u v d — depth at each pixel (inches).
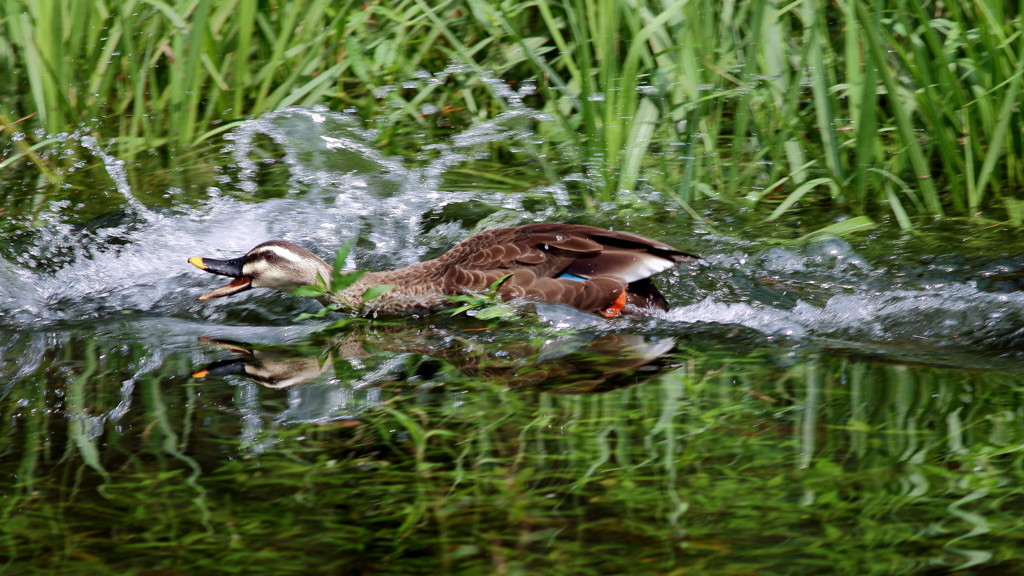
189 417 293.3
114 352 362.6
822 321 385.4
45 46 559.2
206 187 529.7
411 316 406.9
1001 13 481.7
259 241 486.3
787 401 299.3
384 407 299.0
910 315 386.6
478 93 617.0
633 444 268.5
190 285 451.5
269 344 373.1
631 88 520.7
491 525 227.9
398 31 606.9
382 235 490.6
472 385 318.3
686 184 500.4
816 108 508.7
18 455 267.7
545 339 368.2
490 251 414.9
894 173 498.3
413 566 211.8
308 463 260.2
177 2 586.6
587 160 534.3
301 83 603.5
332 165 551.2
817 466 252.4
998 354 346.0
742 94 502.0
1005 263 424.2
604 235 409.4
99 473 256.2
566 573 207.6
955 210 480.4
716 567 208.2
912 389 308.5
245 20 570.9
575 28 543.2
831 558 210.4
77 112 585.0
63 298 431.8
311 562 213.8
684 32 515.5
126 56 585.3
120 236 484.1
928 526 222.1
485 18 591.8
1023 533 217.6
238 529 227.3
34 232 483.8
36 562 215.0
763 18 520.7
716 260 444.8
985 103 482.6
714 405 296.4
